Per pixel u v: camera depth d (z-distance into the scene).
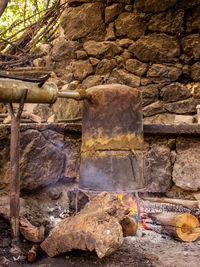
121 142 2.52
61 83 4.57
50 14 5.21
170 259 2.07
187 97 4.07
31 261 2.03
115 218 2.07
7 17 6.07
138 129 2.65
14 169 2.27
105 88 2.57
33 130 2.88
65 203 3.04
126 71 4.29
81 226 2.01
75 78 4.54
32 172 2.84
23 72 4.34
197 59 4.14
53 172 2.99
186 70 4.12
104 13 4.42
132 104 2.61
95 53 4.40
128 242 2.39
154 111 4.11
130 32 4.28
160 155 3.14
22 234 2.29
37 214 2.71
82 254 2.12
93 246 1.88
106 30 4.43
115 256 2.11
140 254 2.15
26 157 2.81
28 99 2.27
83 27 4.51
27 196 2.85
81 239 1.94
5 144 2.74
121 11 4.32
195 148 3.08
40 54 5.02
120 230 1.95
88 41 4.48
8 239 2.26
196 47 4.12
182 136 3.11
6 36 5.75
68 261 2.02
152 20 4.21
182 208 2.80
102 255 1.83
